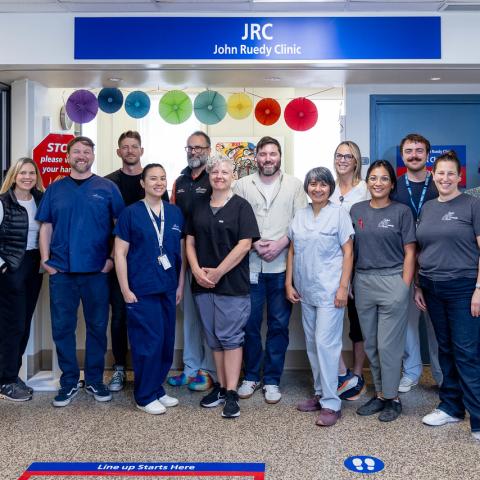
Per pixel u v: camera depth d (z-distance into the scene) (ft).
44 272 11.58
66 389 10.28
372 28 11.66
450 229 8.52
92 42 11.73
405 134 13.76
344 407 10.05
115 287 11.30
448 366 9.12
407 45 11.66
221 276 9.57
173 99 12.67
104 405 10.19
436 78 12.99
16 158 13.01
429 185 10.55
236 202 9.75
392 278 9.24
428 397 10.57
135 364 9.77
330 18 11.67
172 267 9.90
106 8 11.55
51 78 12.89
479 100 13.62
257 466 7.57
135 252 9.64
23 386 10.71
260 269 10.47
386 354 9.32
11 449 8.16
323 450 8.10
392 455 7.93
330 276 9.30
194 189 11.02
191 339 11.35
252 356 10.72
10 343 10.57
